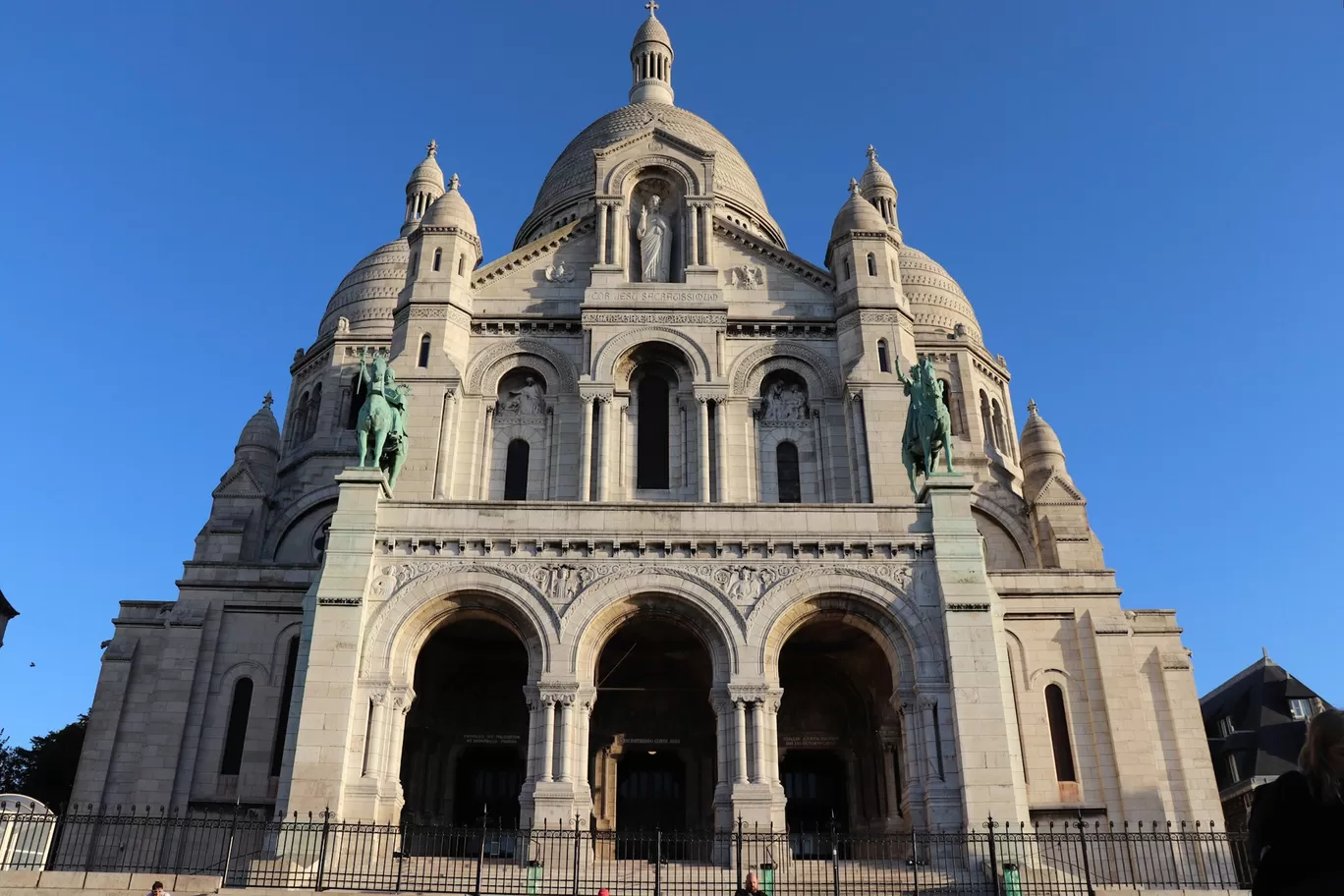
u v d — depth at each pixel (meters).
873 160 67.56
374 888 26.58
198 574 45.34
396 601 33.09
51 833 28.25
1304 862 6.89
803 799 40.06
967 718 31.73
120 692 43.50
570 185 64.19
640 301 45.28
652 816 39.41
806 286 46.78
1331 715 7.20
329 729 31.09
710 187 48.19
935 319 59.28
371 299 60.41
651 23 79.69
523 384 45.38
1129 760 42.81
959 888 27.47
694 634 34.03
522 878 28.28
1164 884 37.56
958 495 34.91
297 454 55.91
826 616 34.09
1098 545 51.28
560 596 33.31
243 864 35.84
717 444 43.06
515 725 40.19
